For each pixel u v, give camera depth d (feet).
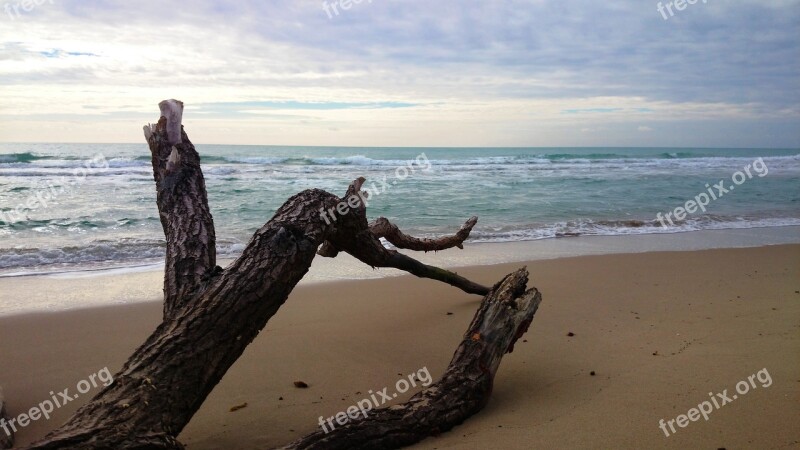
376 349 15.72
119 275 25.64
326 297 21.38
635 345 15.38
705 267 26.50
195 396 9.12
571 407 11.44
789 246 32.96
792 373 12.74
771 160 132.36
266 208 46.16
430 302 20.83
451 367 11.49
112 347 16.07
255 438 10.46
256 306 10.13
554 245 33.68
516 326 12.31
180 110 14.47
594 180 74.49
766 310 18.62
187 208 12.66
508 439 10.05
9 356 15.19
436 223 41.47
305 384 13.01
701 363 13.62
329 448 9.11
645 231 39.55
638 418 10.83
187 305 10.01
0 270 26.40
